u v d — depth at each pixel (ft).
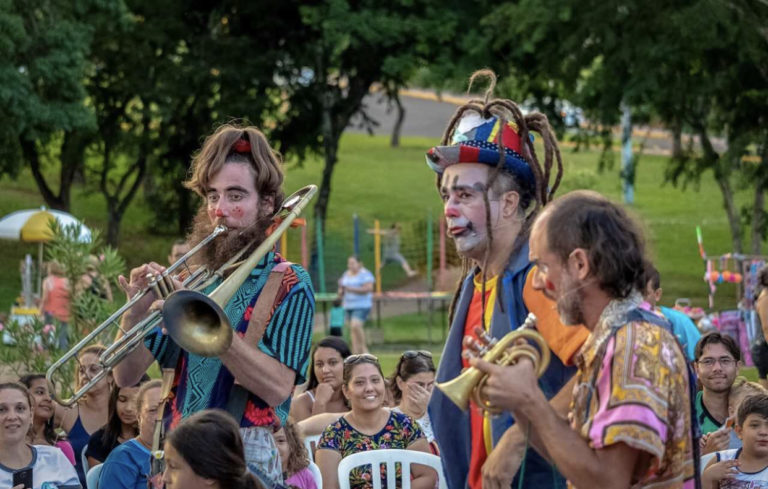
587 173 110.52
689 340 32.37
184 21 111.34
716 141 166.30
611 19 88.94
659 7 88.94
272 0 108.27
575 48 92.58
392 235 110.42
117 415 27.61
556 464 12.23
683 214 151.02
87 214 140.05
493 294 15.39
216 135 17.34
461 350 15.89
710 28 84.43
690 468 12.64
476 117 15.93
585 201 12.74
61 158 115.85
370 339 87.56
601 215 12.51
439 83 98.99
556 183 16.07
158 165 119.55
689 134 102.27
